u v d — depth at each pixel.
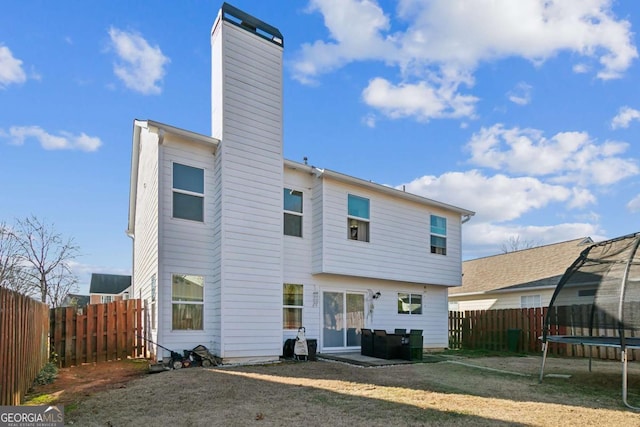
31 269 22.12
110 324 10.99
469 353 15.25
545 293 19.52
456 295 23.36
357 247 13.98
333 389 7.28
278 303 11.52
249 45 12.04
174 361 9.56
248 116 11.70
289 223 13.14
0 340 4.94
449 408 6.03
